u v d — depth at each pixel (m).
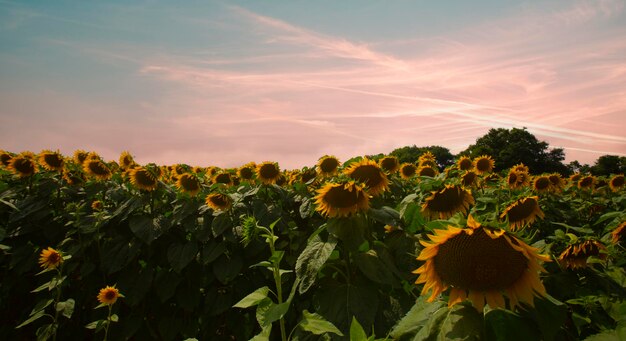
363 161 4.39
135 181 5.25
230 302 4.97
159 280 5.00
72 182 6.23
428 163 7.59
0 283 5.33
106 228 5.33
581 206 7.41
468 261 1.67
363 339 1.46
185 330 5.00
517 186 7.22
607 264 3.00
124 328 4.89
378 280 2.94
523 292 1.64
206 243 5.09
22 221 5.48
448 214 4.28
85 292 5.10
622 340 2.01
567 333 2.38
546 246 2.83
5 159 6.57
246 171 7.44
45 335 4.24
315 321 1.94
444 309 1.70
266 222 5.19
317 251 3.02
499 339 1.54
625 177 8.52
